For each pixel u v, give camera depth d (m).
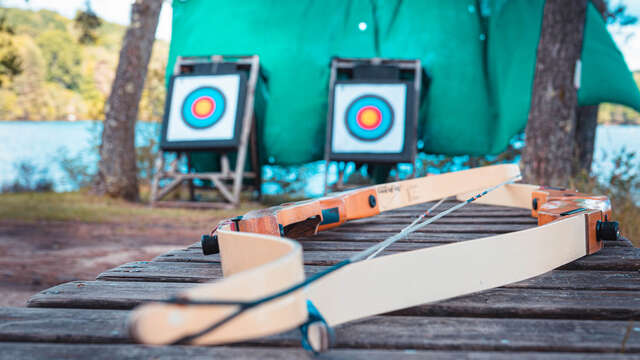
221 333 0.61
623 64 6.91
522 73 6.98
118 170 7.95
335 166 7.38
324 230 2.39
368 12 7.23
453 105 7.09
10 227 5.80
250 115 6.69
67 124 26.03
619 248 1.77
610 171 4.80
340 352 0.89
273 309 0.66
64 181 9.92
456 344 0.92
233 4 7.40
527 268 1.34
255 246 0.90
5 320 1.09
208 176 6.77
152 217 6.14
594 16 6.93
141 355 0.89
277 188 8.18
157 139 9.34
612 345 0.91
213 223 5.73
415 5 7.18
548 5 5.36
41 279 3.77
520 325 1.03
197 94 6.78
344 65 6.97
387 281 1.06
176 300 0.57
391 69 6.87
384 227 2.56
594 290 1.29
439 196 2.62
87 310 1.17
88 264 4.19
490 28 7.07
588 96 6.81
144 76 8.12
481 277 1.22
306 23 7.26
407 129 6.52
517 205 2.81
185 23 7.51
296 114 7.27
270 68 7.28
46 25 35.22
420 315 1.14
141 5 7.91
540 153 5.31
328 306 0.95
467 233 2.28
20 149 12.55
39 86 30.83
